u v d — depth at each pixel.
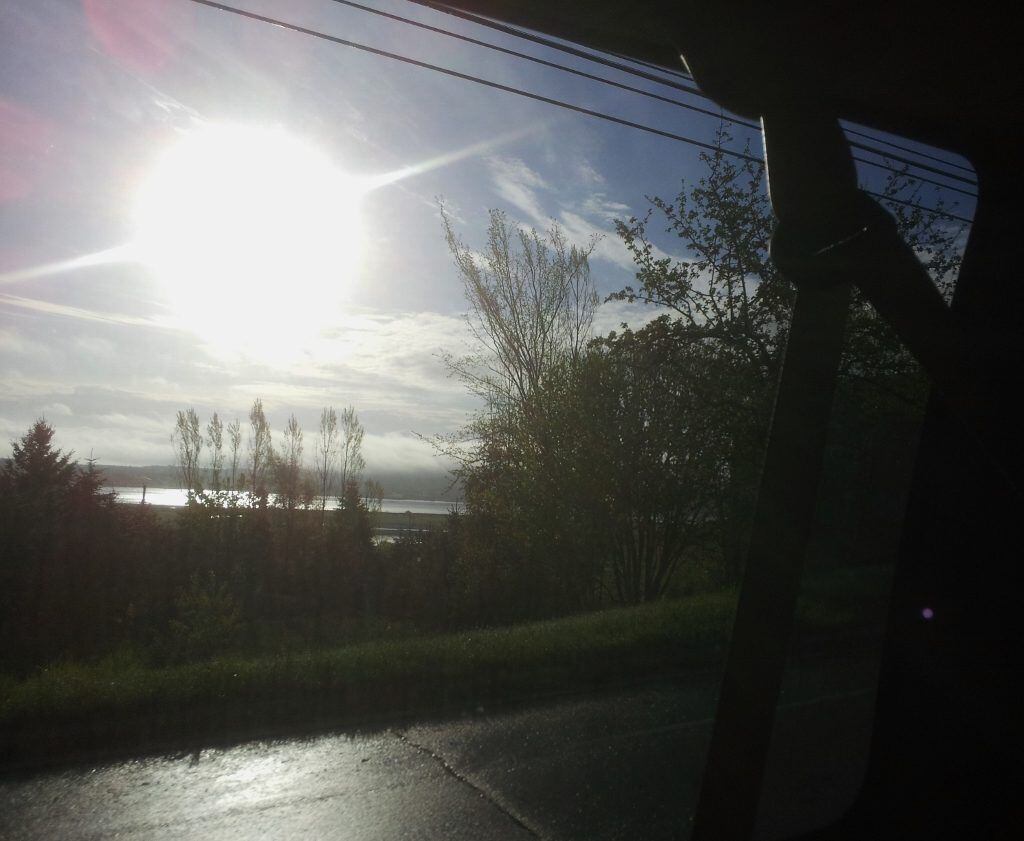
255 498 30.12
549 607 19.77
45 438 28.00
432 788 5.27
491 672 7.83
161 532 28.33
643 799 4.99
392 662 7.89
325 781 5.43
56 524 25.86
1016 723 2.52
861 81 3.56
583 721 6.69
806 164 1.92
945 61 3.25
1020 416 1.76
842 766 4.85
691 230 14.84
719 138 13.20
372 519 31.20
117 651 19.56
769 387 13.72
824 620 7.71
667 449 17.03
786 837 3.69
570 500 18.61
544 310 21.31
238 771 5.63
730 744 1.87
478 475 21.05
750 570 1.89
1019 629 2.53
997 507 2.58
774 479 1.88
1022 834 2.48
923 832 2.70
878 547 7.66
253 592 26.30
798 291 1.90
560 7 4.66
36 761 5.83
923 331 1.78
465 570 21.80
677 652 8.67
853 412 6.83
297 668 7.66
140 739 6.29
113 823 4.79
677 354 15.72
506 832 4.58
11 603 23.36
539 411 19.83
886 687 2.84
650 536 18.02
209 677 7.27
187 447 42.28
